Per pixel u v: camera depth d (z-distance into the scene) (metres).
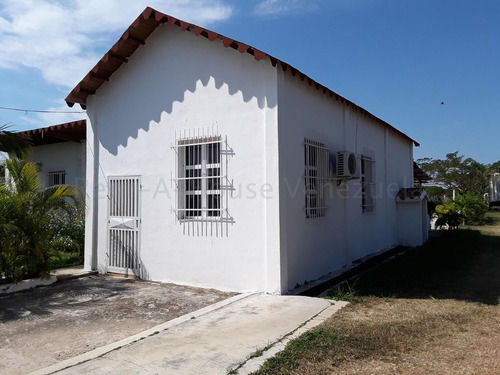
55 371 3.78
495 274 8.27
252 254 6.77
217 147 7.26
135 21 7.66
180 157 7.69
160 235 7.89
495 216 27.36
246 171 6.86
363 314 5.44
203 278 7.30
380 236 11.72
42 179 12.34
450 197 43.84
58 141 12.06
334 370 3.69
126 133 8.44
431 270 8.70
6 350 4.54
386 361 3.89
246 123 6.90
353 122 9.95
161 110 7.95
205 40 7.41
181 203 7.66
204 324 5.04
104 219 8.71
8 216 7.09
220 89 7.20
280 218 6.47
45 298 6.75
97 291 7.19
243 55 6.95
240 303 5.96
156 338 4.57
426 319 5.20
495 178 40.41
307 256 7.37
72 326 5.32
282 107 6.65
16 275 7.20
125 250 8.37
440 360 3.92
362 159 10.73
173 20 7.36
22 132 10.84
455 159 42.75
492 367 3.73
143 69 8.23
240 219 6.90
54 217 8.19
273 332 4.67
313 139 7.77
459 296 6.49
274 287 6.47
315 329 4.71
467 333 4.70
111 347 4.34
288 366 3.73
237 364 3.79
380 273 8.41
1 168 8.62
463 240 14.08
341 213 9.02
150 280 7.99
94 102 8.94
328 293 6.85
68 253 10.04
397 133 13.62
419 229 13.17
